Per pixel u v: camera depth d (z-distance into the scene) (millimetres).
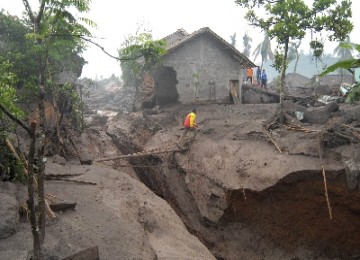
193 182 13117
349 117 11938
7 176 8258
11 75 8086
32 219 4070
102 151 18406
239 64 21766
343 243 9594
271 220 10578
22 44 12719
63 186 9727
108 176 11656
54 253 5395
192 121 15094
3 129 7926
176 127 18109
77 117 17391
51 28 4520
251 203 10828
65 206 7938
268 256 10438
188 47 20688
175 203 13773
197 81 20859
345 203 9312
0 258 4938
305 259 9930
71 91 14836
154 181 16156
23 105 13414
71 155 13523
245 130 14258
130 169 17641
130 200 9867
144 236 7828
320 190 9648
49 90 12172
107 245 6816
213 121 16922
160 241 8336
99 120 28297
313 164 9961
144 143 18031
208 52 21047
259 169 10867
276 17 14766
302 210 10016
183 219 12766
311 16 14398
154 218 9359
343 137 10422
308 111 13242
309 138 11391
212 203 11883
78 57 15227
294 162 10344
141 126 19766
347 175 9156
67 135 14852
